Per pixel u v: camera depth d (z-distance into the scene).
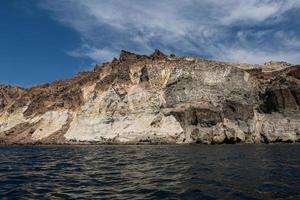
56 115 86.00
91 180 22.16
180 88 76.62
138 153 44.88
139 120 74.50
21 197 16.94
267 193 17.08
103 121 76.12
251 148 54.44
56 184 20.67
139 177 23.19
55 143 75.88
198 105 73.81
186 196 16.66
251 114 76.31
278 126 74.94
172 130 71.50
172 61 81.19
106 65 90.38
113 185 20.16
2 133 88.19
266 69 95.19
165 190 18.22
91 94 81.38
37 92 100.31
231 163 31.08
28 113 92.56
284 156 38.69
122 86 80.19
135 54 87.69
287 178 21.61
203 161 33.16
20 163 33.69
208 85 77.44
